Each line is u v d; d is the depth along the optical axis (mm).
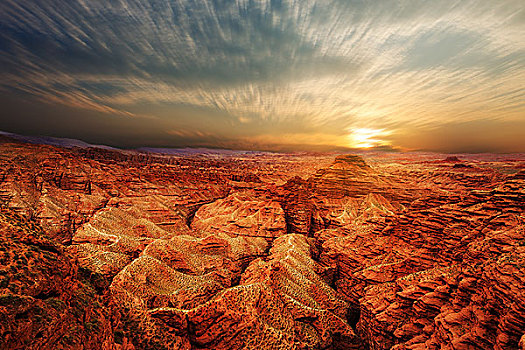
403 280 49562
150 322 37000
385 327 44531
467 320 33281
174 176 189875
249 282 62938
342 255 74688
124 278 50344
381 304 49125
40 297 18172
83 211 110438
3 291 15852
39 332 16172
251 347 40344
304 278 64312
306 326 49062
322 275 72875
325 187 157750
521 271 30656
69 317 19250
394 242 67125
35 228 22453
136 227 104938
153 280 54250
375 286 56000
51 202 104250
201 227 128125
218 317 41438
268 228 115000
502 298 30297
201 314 41094
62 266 21656
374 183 160000
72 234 97500
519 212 46750
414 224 64000
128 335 32906
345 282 68188
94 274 27906
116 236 88625
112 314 27203
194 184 190375
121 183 150625
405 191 156500
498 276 32219
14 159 115250
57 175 124438
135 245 84375
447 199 69812
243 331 41688
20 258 18547
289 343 42219
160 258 68438
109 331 23844
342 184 158125
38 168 119438
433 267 52406
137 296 45688
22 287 16922
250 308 44844
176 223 130500
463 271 39125
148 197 143500
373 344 45562
